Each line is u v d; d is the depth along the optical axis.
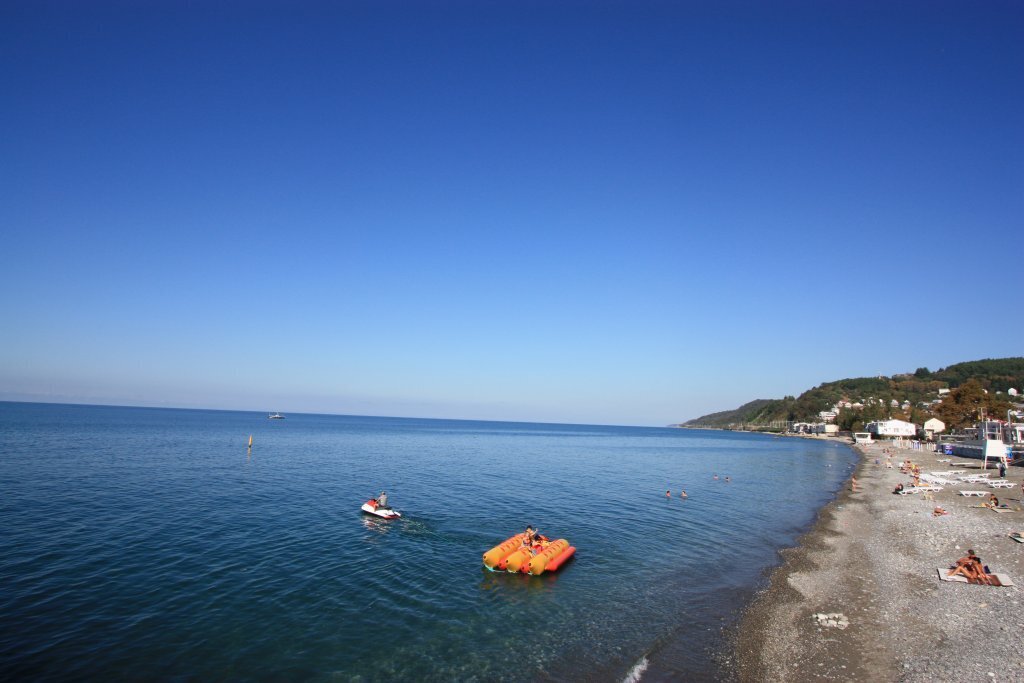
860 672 14.77
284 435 122.62
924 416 153.50
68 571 21.84
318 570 23.58
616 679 14.95
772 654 16.28
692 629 18.44
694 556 28.08
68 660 14.82
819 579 23.67
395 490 45.41
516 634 17.91
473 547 28.23
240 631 17.27
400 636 17.47
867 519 36.56
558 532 32.34
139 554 24.56
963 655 15.19
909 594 20.73
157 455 64.69
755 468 79.31
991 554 25.38
